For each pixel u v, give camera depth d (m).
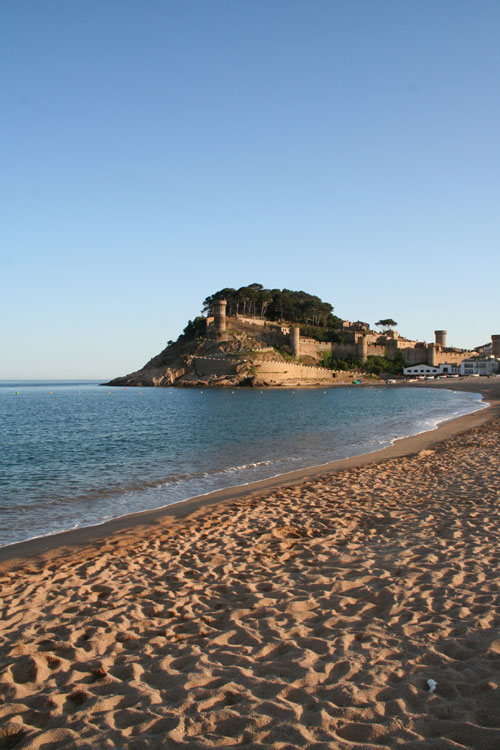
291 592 8.08
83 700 5.28
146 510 15.18
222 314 152.12
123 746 4.45
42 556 10.99
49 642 6.64
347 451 26.67
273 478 19.44
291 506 14.38
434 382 134.62
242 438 33.94
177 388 145.00
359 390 119.94
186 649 6.32
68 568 9.98
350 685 5.25
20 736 4.68
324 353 157.88
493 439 27.38
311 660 5.84
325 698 5.07
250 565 9.63
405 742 4.36
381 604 7.42
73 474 22.06
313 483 17.67
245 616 7.27
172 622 7.21
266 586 8.45
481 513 12.38
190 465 23.56
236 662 5.93
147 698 5.23
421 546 10.04
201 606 7.77
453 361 165.00
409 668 5.56
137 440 34.59
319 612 7.27
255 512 13.84
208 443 31.61
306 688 5.27
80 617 7.49
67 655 6.28
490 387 109.38
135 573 9.48
